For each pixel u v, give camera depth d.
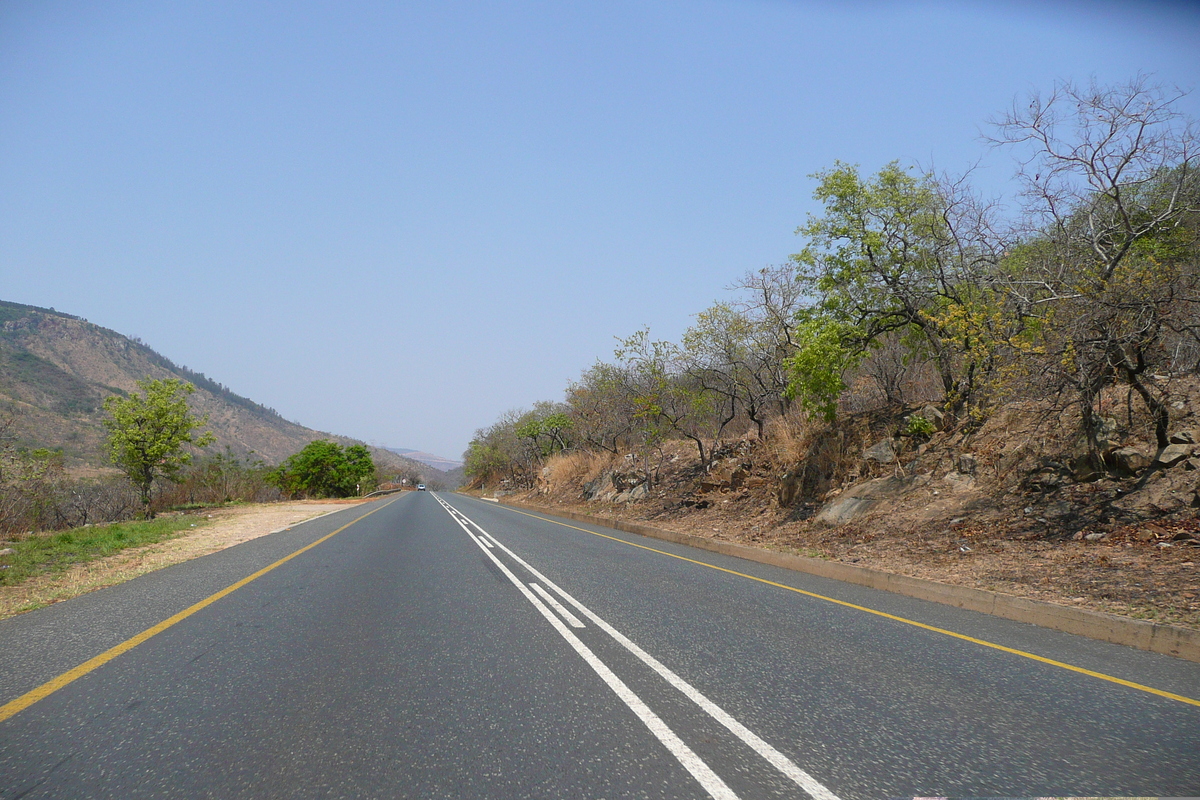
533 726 3.86
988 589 7.96
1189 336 10.87
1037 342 10.66
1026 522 10.48
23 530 21.64
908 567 9.84
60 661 5.28
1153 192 11.71
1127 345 9.69
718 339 21.02
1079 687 4.66
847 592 8.80
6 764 3.35
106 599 8.06
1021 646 5.86
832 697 4.39
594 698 4.36
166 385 29.98
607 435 35.50
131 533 17.22
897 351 17.97
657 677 4.82
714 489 21.12
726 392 23.06
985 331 11.65
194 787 3.09
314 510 34.28
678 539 16.61
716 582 9.54
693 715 4.04
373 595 8.28
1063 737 3.71
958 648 5.76
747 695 4.42
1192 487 9.02
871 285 15.55
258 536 17.23
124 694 4.46
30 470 22.55
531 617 6.95
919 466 14.12
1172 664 5.30
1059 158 10.96
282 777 3.19
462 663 5.20
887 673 4.96
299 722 3.93
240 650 5.61
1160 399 10.45
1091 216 11.23
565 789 3.05
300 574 10.12
